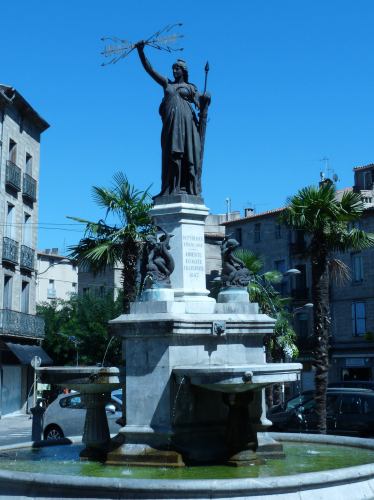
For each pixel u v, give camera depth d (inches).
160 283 369.1
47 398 1459.2
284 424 773.3
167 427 334.0
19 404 1480.1
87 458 367.2
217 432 351.3
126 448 337.4
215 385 319.9
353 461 345.4
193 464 330.0
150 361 344.8
